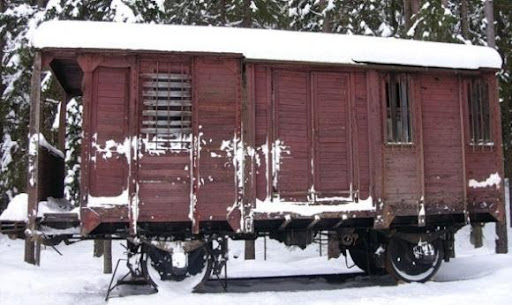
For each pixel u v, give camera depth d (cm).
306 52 926
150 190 854
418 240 998
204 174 871
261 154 907
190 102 883
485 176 1030
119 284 973
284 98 927
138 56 869
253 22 1839
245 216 879
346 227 984
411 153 975
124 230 876
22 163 1734
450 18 1602
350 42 957
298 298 818
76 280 1059
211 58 892
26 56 1559
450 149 1009
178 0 2031
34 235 816
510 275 988
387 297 820
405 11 1831
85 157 838
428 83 1011
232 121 891
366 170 951
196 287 883
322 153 934
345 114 953
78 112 1559
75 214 845
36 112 831
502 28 2133
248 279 1073
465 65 1016
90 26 859
